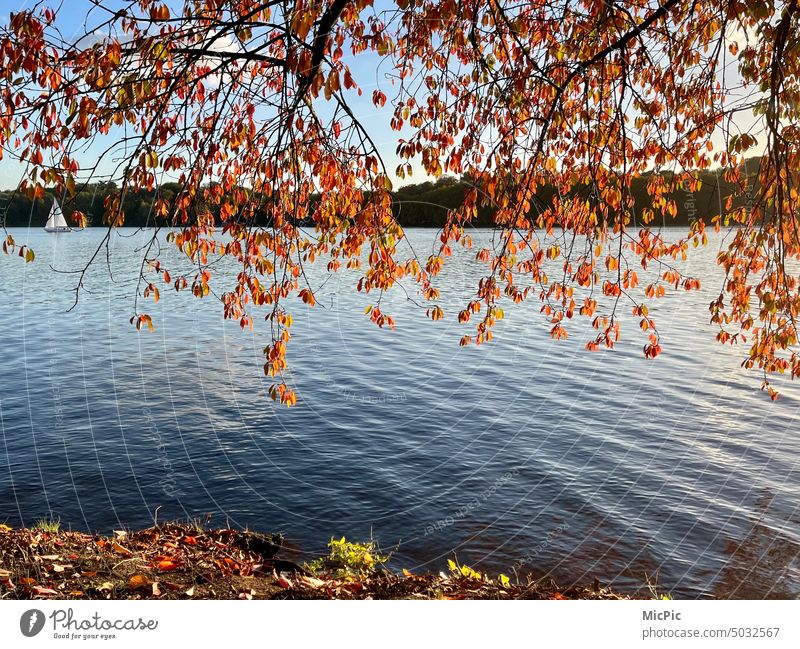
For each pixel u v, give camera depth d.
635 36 5.27
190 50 4.75
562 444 15.24
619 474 13.24
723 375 21.64
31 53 4.44
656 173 6.24
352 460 13.82
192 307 38.31
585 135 6.25
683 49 6.31
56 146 4.84
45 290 47.06
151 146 4.81
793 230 5.42
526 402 18.95
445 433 16.00
